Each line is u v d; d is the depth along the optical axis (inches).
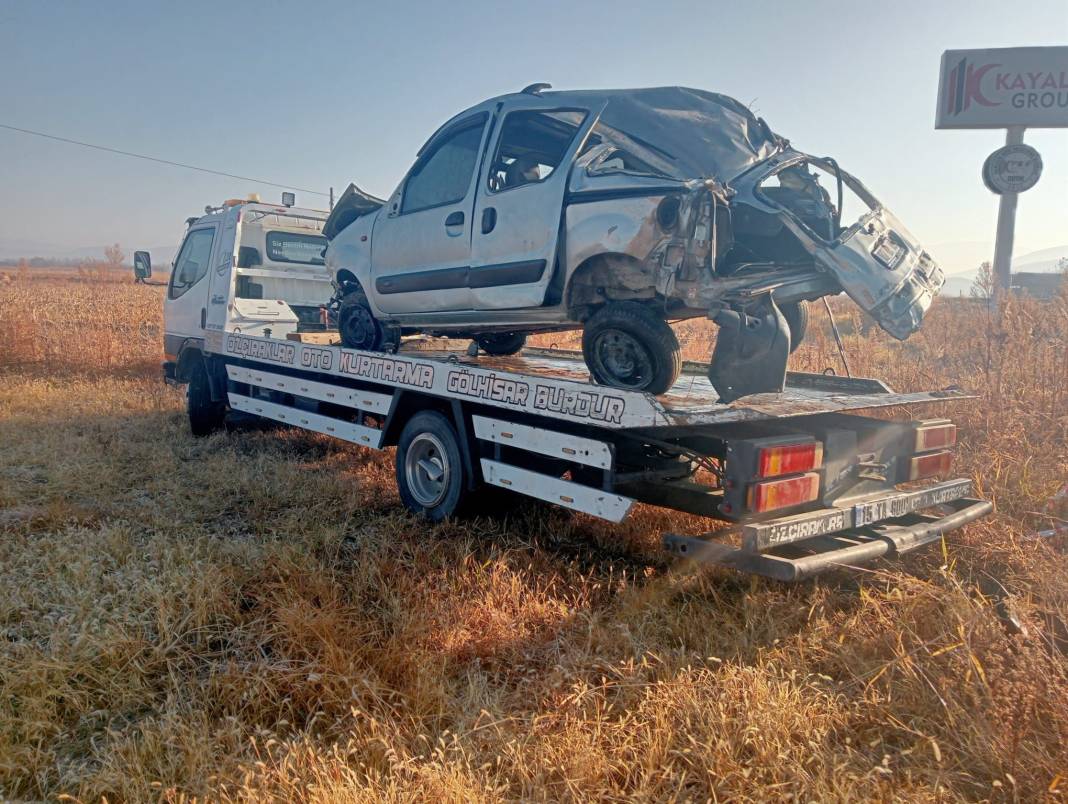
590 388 159.3
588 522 210.1
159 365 563.8
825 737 109.2
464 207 212.5
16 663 124.4
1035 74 433.7
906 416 267.4
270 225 339.0
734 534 160.6
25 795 100.5
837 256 169.2
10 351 564.4
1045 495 211.6
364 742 107.4
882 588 167.5
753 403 172.2
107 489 237.5
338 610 146.9
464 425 199.5
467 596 159.2
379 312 253.0
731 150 180.9
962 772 102.5
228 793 98.5
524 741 107.9
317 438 326.3
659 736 108.7
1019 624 127.0
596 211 177.8
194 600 149.9
